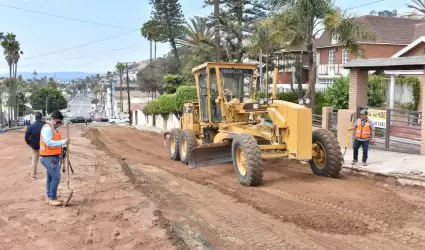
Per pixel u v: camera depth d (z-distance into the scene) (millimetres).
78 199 8680
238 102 11242
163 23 51625
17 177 11273
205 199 8680
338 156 10094
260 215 7438
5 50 66438
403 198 8383
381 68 14195
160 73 58594
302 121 9539
